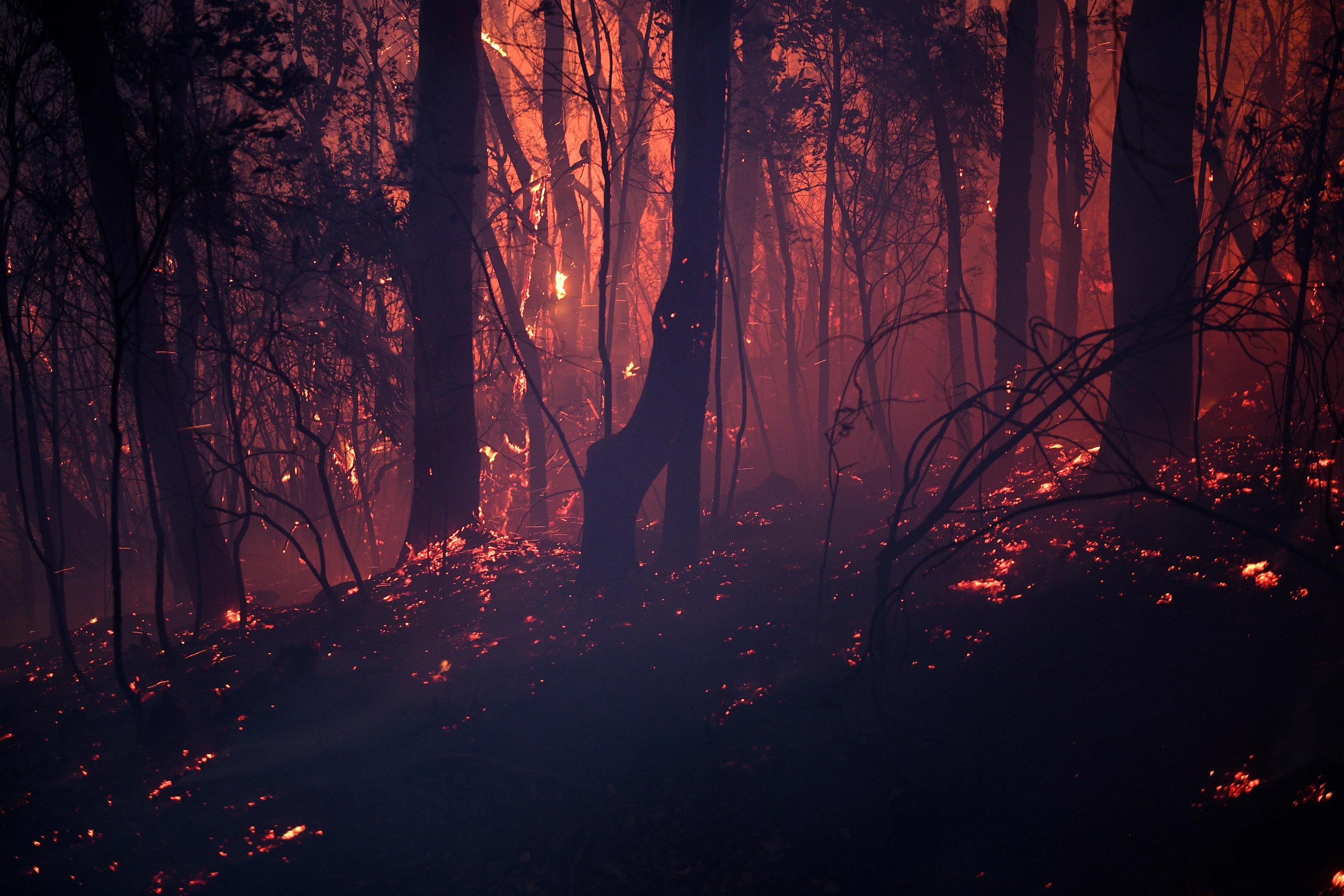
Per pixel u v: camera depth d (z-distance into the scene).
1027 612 7.84
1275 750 5.17
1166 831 4.89
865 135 17.33
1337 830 4.29
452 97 13.80
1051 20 19.88
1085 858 4.93
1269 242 8.52
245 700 8.81
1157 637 6.84
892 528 6.40
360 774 7.09
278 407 18.12
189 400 15.47
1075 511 10.15
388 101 15.91
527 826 6.24
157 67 10.36
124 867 6.08
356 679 9.22
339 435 20.36
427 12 13.64
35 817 6.93
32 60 11.19
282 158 12.84
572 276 23.28
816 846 5.66
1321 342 11.69
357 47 17.50
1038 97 18.23
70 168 11.53
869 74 16.62
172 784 7.29
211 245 11.08
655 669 8.25
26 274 11.27
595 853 5.88
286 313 14.11
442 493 14.48
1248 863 4.41
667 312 10.62
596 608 10.08
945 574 9.47
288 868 5.95
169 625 14.96
